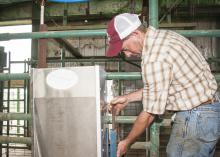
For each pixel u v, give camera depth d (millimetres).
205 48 5914
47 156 1148
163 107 1194
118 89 4586
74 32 1645
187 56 1252
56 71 1146
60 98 1137
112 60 3898
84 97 1117
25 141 1812
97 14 6137
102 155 1151
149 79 1188
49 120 1146
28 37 1684
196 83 1273
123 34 1229
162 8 5535
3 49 3082
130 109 5422
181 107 1301
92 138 1117
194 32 1649
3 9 6547
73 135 1130
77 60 3820
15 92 6086
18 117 1751
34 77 1159
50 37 1671
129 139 1291
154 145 1615
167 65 1188
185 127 1309
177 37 1298
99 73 1112
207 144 1320
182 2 5695
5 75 1698
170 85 1274
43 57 1713
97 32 1636
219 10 5699
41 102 1151
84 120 1119
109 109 1447
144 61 1208
